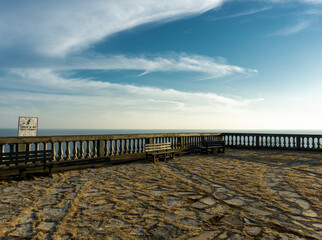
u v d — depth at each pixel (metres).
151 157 11.58
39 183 6.62
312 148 14.88
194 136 15.13
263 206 4.56
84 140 9.19
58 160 8.38
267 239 3.17
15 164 7.37
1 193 5.63
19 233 3.45
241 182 6.59
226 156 12.70
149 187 6.09
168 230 3.50
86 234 3.39
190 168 8.96
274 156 12.55
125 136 10.70
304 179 6.89
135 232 3.45
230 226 3.63
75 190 5.83
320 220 3.85
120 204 4.73
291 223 3.73
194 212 4.25
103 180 6.96
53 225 3.72
